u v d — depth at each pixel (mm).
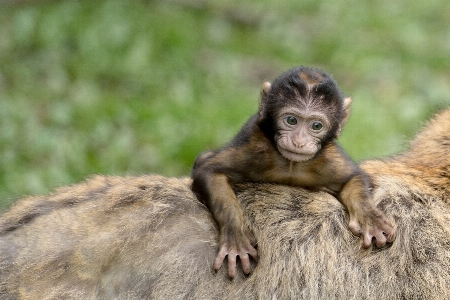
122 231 9938
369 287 10055
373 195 10453
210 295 9875
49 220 10055
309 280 10062
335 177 10219
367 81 23078
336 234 10219
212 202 9898
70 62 22375
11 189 16484
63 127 19125
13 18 24453
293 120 9789
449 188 10688
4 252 9898
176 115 19562
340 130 10133
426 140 11375
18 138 18406
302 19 26938
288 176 10242
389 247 10133
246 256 9688
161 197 10266
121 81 21641
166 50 23281
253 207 10266
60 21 23875
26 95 20656
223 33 24938
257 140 10109
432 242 10305
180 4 26188
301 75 9953
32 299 9703
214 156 10281
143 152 18234
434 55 25125
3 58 22438
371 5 28438
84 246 9805
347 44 25297
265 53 24297
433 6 28578
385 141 18672
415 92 22484
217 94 21203
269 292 9969
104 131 18797
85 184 10633
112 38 23297
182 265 9906
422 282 10156
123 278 9812
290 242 10133
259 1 27422
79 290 9719
